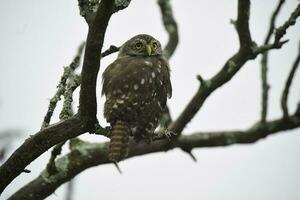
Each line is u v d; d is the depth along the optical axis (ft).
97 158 37.09
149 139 34.53
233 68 37.17
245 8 34.96
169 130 38.47
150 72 36.83
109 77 36.35
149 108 34.81
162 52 44.42
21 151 26.91
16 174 27.30
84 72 25.70
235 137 41.88
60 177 35.94
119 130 31.81
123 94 34.60
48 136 26.84
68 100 28.63
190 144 40.86
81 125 27.09
